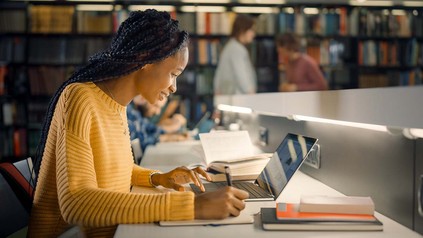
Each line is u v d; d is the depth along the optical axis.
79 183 1.06
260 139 2.20
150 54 1.16
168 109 4.01
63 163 1.08
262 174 1.48
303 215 1.01
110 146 1.21
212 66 5.15
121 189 1.26
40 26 4.91
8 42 4.91
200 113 5.10
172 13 5.07
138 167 1.52
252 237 0.94
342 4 5.35
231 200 1.06
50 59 4.95
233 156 1.83
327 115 1.65
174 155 2.36
